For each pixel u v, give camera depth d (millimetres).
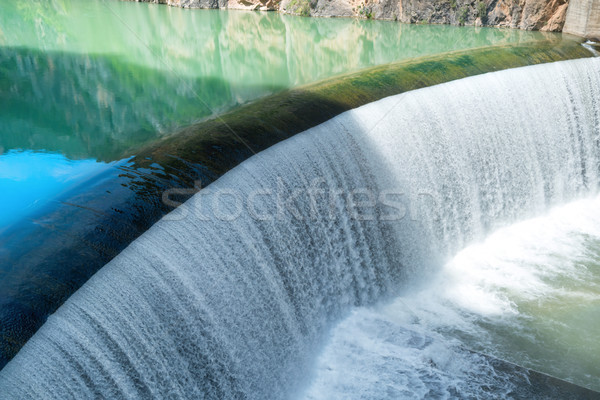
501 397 7637
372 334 8766
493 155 12250
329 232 8961
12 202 6723
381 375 7945
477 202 11961
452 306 9570
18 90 11578
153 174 7383
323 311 8719
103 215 6348
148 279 5969
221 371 6789
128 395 5637
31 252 5625
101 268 5684
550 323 9102
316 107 10141
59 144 8891
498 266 10773
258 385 7324
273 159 8391
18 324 4855
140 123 10070
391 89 11438
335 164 9328
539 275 10438
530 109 12953
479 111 12055
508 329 8938
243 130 8844
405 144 10656
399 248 10281
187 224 6703
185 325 6305
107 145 8922
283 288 7879
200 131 8750
